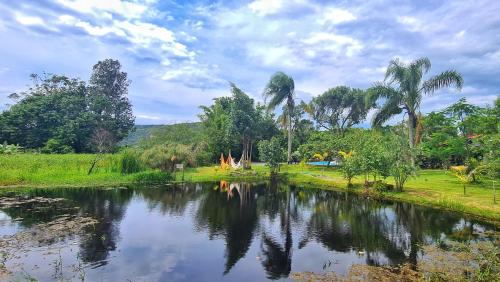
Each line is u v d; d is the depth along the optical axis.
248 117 37.06
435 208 17.39
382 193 20.91
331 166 37.44
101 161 30.17
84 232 12.50
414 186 22.36
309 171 34.69
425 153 28.88
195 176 31.11
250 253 10.74
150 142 48.91
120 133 56.78
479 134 26.62
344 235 12.84
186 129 52.34
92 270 8.98
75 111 52.50
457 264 9.49
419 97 28.12
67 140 47.94
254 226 14.12
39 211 15.67
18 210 15.77
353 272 9.07
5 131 47.44
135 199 19.52
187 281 8.51
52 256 9.95
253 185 27.36
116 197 19.88
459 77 26.83
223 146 44.78
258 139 45.78
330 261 10.07
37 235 11.95
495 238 12.03
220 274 9.01
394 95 28.38
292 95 38.56
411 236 12.57
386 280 8.53
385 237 12.49
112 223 13.92
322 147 37.44
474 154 25.34
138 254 10.33
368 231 13.34
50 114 50.22
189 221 14.73
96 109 55.34
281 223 14.68
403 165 20.52
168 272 9.04
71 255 10.07
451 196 18.31
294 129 53.34
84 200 18.62
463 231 13.05
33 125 50.09
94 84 62.62
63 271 8.84
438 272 8.92
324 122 54.97
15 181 23.12
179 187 25.08
